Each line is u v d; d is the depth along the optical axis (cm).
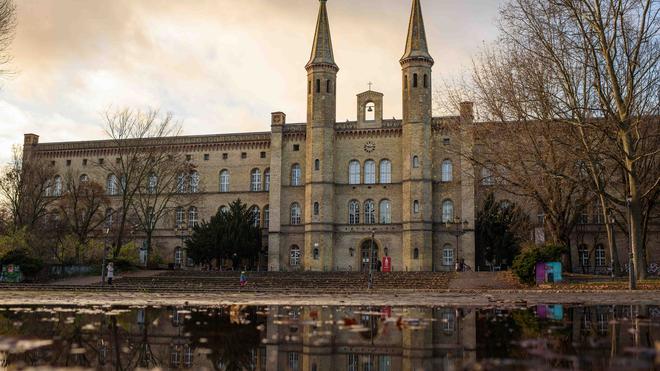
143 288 4703
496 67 4366
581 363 834
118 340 1129
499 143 4356
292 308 2091
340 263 7419
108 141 8581
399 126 7500
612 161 4731
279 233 7556
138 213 7812
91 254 6612
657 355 908
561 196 4603
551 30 3850
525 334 1191
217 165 8225
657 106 4241
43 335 1193
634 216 3834
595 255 7206
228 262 7850
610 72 3634
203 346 1059
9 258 5509
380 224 7375
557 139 3794
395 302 2544
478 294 3525
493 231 6781
